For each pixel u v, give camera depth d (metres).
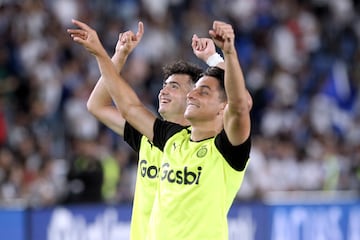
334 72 37.78
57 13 34.38
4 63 32.56
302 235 25.64
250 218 25.03
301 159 31.70
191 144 12.65
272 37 38.00
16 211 23.25
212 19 37.69
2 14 33.56
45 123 30.55
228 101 11.84
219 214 12.31
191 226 12.31
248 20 38.16
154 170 13.55
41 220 23.36
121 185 27.56
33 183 26.53
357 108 36.91
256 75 35.75
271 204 25.30
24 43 33.12
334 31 39.78
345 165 31.48
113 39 34.59
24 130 29.73
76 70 32.56
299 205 25.67
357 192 29.92
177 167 12.55
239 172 12.37
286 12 39.19
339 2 40.56
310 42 38.88
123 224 24.05
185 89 13.86
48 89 31.72
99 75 32.69
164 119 14.23
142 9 36.09
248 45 37.38
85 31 13.30
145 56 34.38
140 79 33.38
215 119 12.59
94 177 26.16
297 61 37.84
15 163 26.86
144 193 13.64
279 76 36.22
